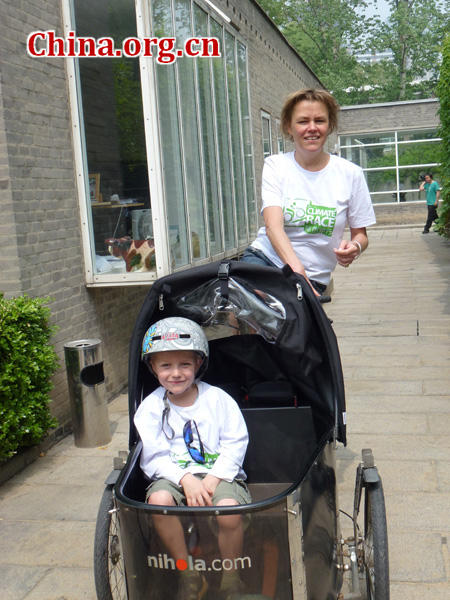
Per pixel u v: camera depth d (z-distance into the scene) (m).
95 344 5.21
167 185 6.29
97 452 5.12
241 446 2.94
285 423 3.24
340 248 3.41
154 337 2.86
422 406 5.62
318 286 3.81
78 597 3.28
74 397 5.20
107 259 6.02
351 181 3.58
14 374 4.57
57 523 4.03
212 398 2.99
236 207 9.06
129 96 5.88
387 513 3.85
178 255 6.54
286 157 3.64
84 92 5.89
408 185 26.78
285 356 3.14
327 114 3.49
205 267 3.07
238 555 2.35
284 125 3.58
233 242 8.84
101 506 2.83
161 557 2.40
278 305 3.02
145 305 3.05
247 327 3.27
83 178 5.86
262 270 3.02
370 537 2.80
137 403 3.09
